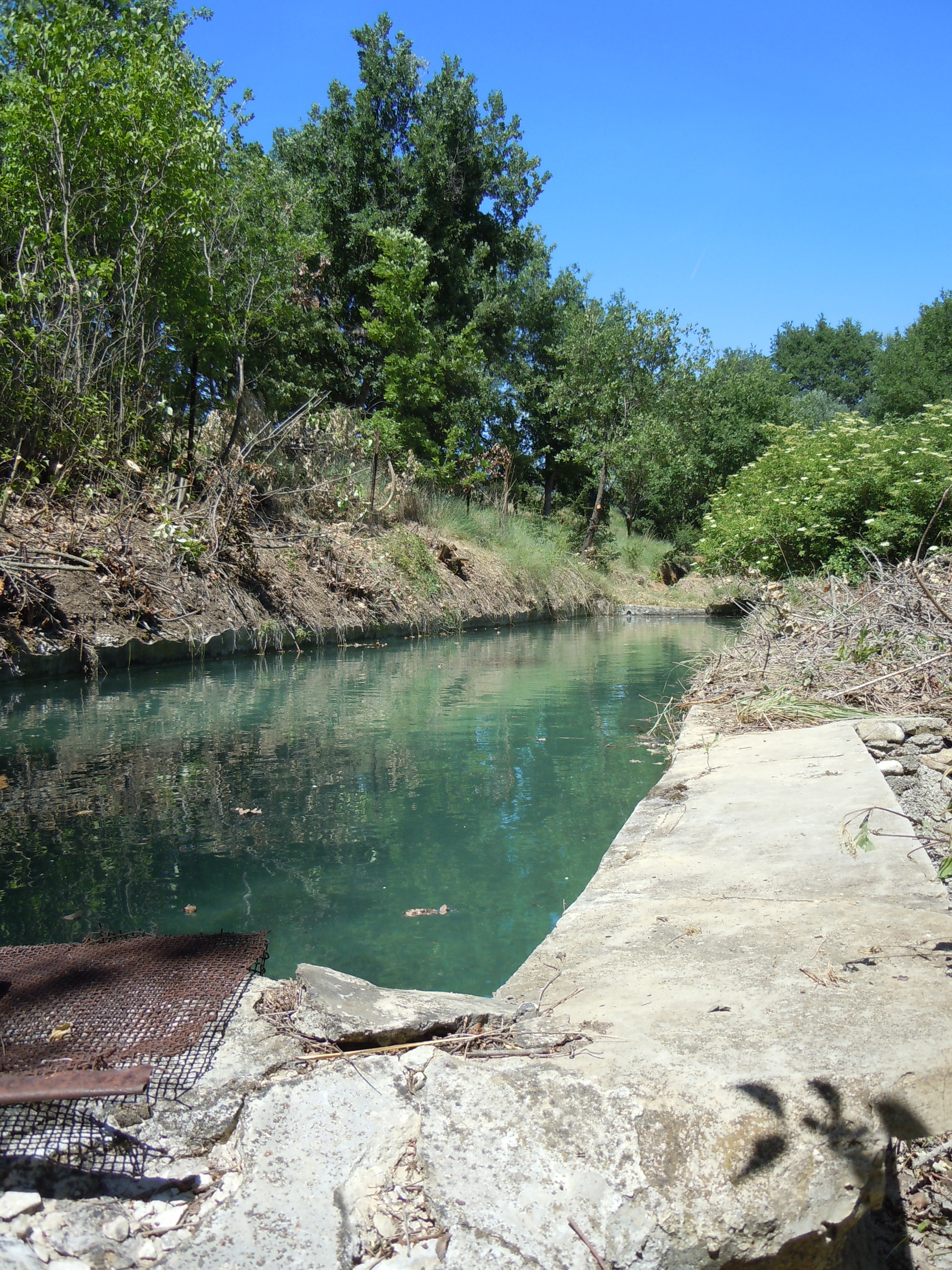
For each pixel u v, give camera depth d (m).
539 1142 1.48
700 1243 1.36
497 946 2.75
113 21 11.48
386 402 20.00
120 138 9.62
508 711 6.77
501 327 24.22
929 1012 1.73
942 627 6.09
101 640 7.97
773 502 13.31
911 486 11.20
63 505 9.00
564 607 18.69
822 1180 1.42
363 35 21.44
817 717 5.19
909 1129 1.48
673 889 2.63
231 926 2.84
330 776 4.72
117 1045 1.75
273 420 14.21
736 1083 1.51
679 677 8.75
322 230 19.92
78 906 2.96
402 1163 1.53
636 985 1.97
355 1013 1.86
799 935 2.19
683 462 25.56
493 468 21.20
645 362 25.05
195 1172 1.58
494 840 3.75
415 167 21.44
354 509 14.27
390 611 12.91
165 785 4.44
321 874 3.33
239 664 9.13
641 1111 1.49
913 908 2.34
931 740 4.85
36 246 9.37
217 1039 1.79
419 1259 1.38
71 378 9.34
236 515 10.70
